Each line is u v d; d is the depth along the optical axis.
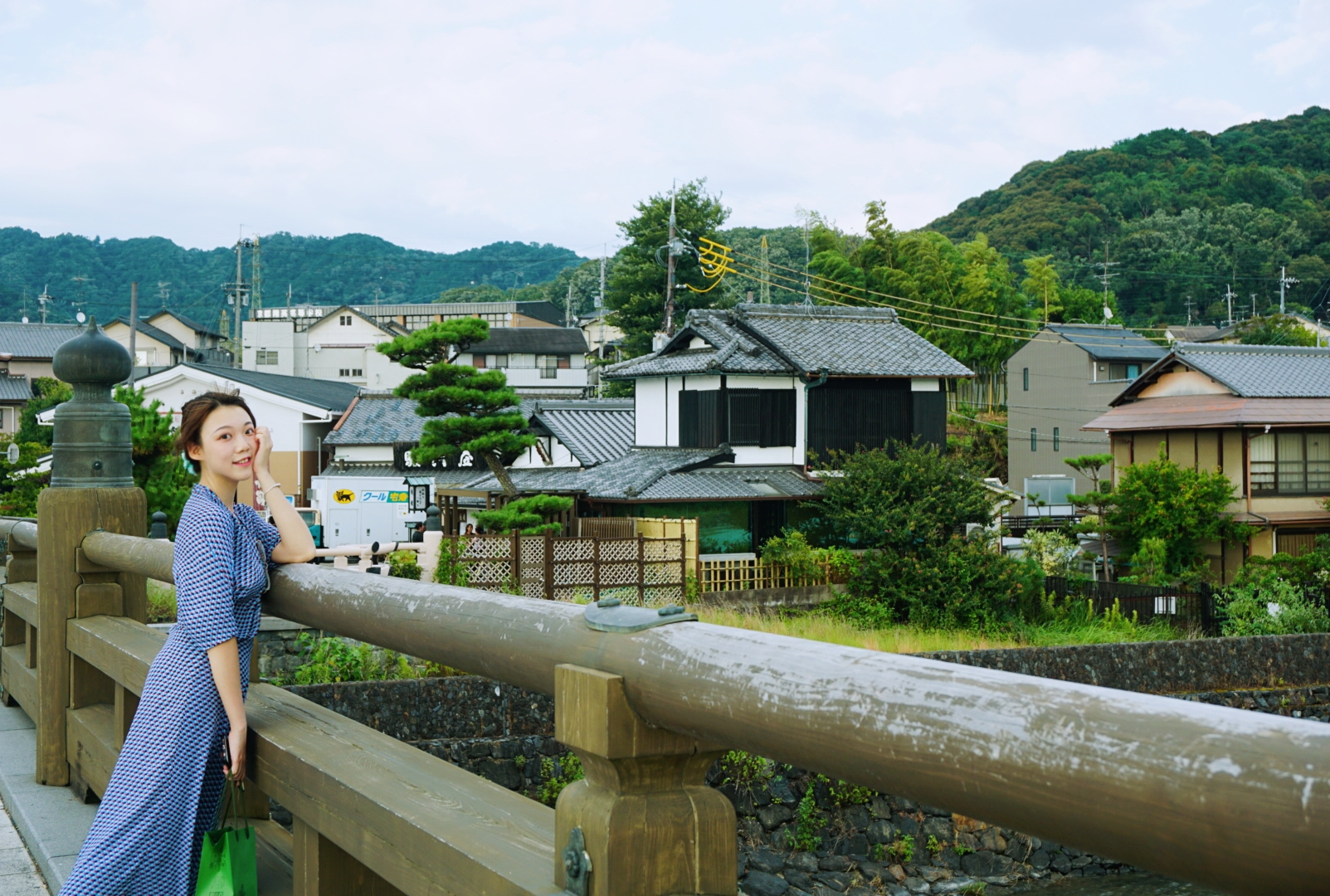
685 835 1.16
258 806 2.97
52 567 3.73
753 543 20.64
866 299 44.09
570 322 65.25
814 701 0.87
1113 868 10.51
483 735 9.56
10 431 43.47
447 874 1.38
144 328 52.06
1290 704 13.50
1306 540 23.94
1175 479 23.33
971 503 19.09
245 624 2.21
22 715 5.00
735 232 72.00
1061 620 18.78
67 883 2.08
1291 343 52.22
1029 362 39.59
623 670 1.13
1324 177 90.44
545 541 17.00
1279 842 0.54
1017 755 0.69
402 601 1.70
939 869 10.22
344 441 28.11
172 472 15.55
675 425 23.00
